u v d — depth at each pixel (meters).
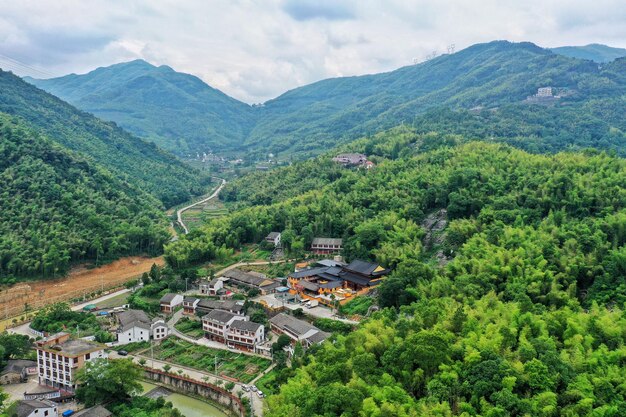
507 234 149.75
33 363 137.50
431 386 83.19
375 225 181.25
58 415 115.44
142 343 152.38
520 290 121.56
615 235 138.50
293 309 156.25
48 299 186.00
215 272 198.00
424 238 180.25
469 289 124.69
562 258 132.25
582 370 86.75
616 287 120.56
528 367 83.75
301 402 89.25
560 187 169.50
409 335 98.25
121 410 116.31
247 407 113.25
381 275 162.25
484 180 191.38
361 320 137.62
